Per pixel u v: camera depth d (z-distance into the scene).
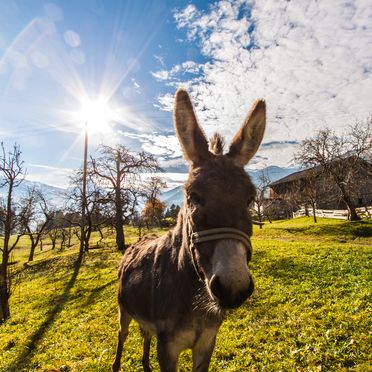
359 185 41.81
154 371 5.79
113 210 34.97
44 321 12.41
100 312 11.80
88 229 34.47
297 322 7.05
